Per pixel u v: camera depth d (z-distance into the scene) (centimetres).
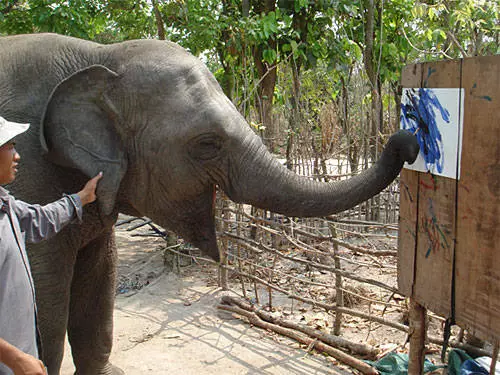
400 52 795
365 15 786
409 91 273
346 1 715
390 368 387
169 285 576
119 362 413
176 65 276
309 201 280
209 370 402
